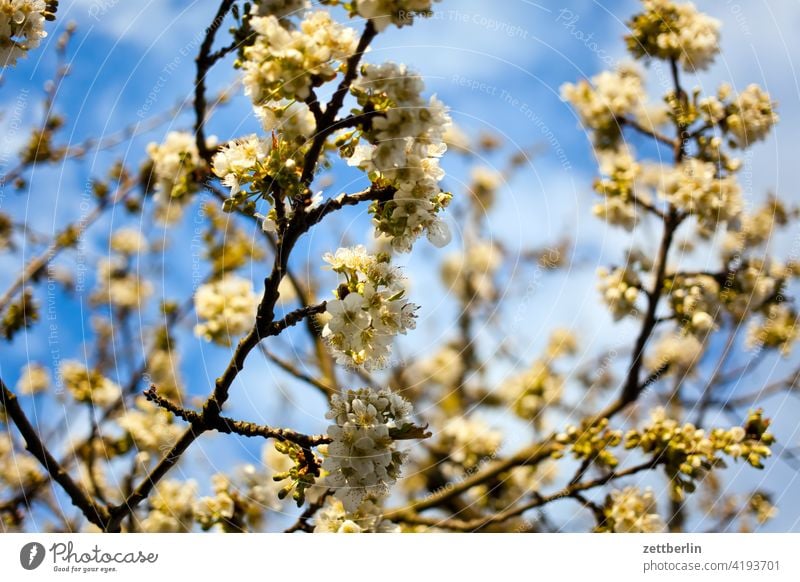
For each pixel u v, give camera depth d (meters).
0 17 3.04
